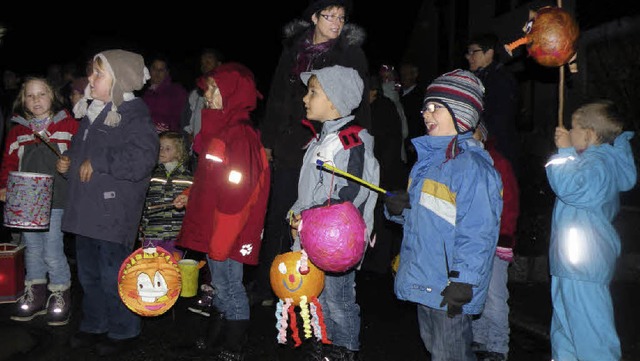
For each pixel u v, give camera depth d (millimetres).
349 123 4188
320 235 3668
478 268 3299
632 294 6652
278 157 5684
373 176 4105
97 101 4660
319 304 4066
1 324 5297
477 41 6359
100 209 4566
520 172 9633
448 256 3400
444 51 18422
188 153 6508
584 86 10344
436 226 3426
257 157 4355
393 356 5074
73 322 5512
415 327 5734
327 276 4258
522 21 14188
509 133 6238
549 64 3969
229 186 4207
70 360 4746
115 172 4516
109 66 4527
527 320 5754
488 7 15898
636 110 9156
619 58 9531
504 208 4461
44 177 4906
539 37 3916
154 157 4648
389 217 3959
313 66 5406
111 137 4566
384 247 7422
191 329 5430
